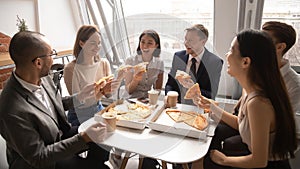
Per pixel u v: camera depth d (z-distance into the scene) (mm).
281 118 1044
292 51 2084
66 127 1434
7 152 1218
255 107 1032
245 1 2031
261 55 1036
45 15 2855
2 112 1055
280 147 1088
